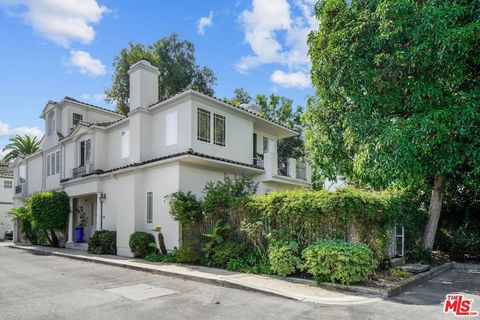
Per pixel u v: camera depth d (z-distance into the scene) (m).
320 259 8.41
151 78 17.47
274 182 19.23
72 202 21.38
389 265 10.02
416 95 10.48
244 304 7.11
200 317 6.24
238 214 11.37
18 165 30.94
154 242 14.58
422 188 14.19
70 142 22.58
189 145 15.05
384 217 9.64
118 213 16.31
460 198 14.10
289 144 30.33
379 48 11.14
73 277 10.61
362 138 11.41
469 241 13.04
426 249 12.34
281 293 7.79
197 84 32.41
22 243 25.80
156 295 7.98
